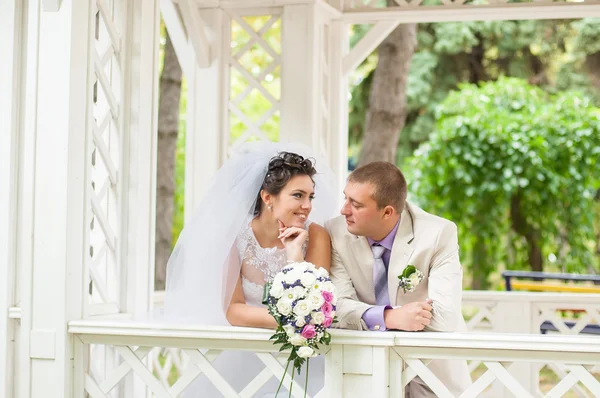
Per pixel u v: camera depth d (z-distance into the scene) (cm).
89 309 450
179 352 654
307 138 616
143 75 486
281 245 430
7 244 452
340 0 674
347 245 418
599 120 1295
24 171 431
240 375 450
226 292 414
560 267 1351
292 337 354
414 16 672
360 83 1653
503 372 365
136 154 482
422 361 379
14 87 458
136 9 485
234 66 643
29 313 423
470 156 1269
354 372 374
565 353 359
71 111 425
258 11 638
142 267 485
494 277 1455
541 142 1270
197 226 422
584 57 1602
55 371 418
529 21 1608
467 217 1316
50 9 427
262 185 420
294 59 620
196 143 642
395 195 400
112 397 486
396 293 409
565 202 1309
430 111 1628
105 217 468
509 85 1334
